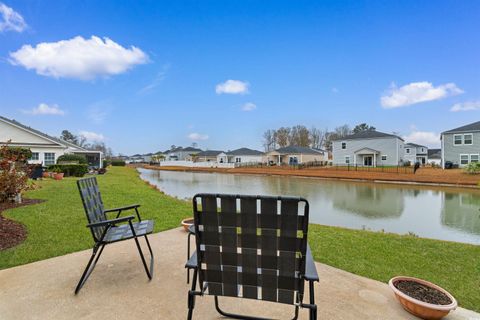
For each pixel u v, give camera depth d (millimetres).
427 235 5703
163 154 66750
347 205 9672
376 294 2152
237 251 1380
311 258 1599
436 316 1793
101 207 2652
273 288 1393
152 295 2047
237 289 1445
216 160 52312
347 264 2900
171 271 2488
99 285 2203
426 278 2615
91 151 25516
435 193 12719
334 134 54562
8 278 2328
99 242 2127
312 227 4977
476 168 18047
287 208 1270
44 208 5652
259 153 52688
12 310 1825
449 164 22672
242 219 1331
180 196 11445
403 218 7512
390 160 28703
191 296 1513
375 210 8727
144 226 2584
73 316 1762
